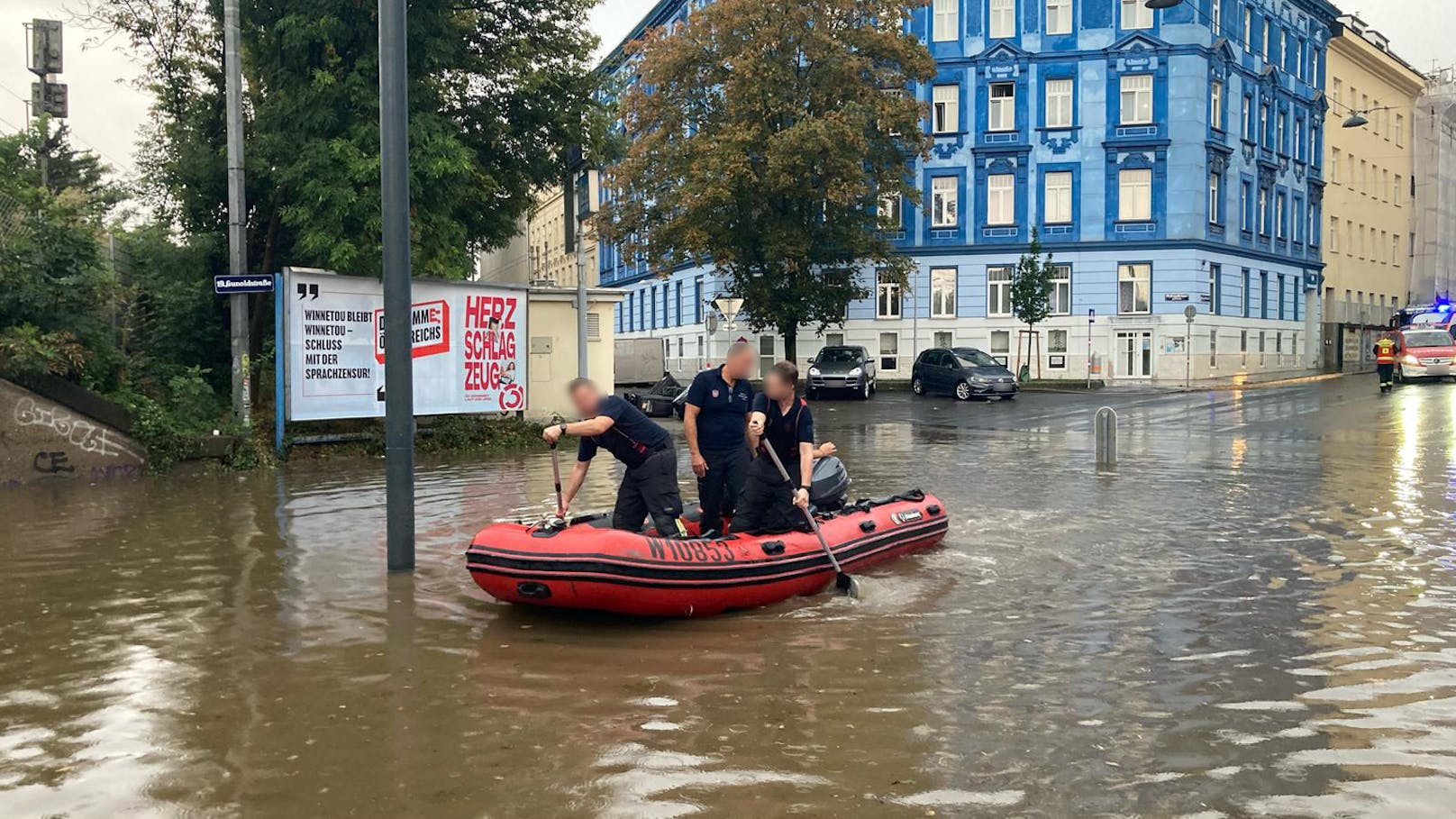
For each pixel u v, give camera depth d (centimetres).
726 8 3706
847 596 771
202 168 1945
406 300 871
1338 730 494
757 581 731
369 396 1745
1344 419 2397
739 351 826
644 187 3928
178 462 1541
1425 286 6525
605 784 440
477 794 431
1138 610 724
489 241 2397
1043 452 1836
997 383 3406
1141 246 4388
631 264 4094
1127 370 4397
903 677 582
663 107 3903
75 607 744
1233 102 4612
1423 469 1530
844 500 938
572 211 2286
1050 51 4444
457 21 1955
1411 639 648
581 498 1291
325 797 429
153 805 424
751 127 3688
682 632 680
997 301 4544
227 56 1680
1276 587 788
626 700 546
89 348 1521
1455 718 508
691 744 484
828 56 3712
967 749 475
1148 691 554
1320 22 5366
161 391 1742
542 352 2188
